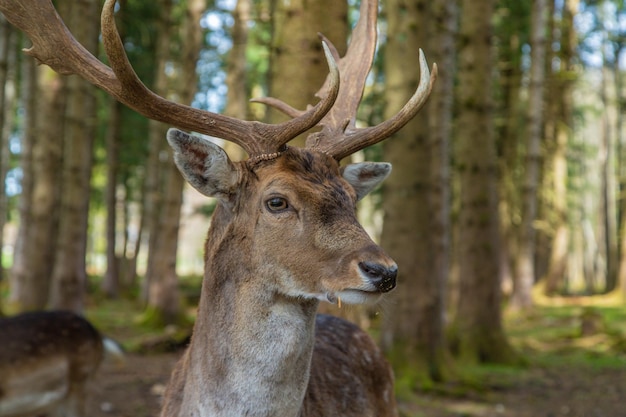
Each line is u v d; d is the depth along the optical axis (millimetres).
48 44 3074
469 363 9359
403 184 7848
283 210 2711
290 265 2678
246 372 2723
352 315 5172
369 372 3795
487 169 9664
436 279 8016
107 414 6477
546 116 19484
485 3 9586
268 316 2729
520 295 16156
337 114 3441
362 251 2562
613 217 26719
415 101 3000
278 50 5375
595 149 32969
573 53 18766
